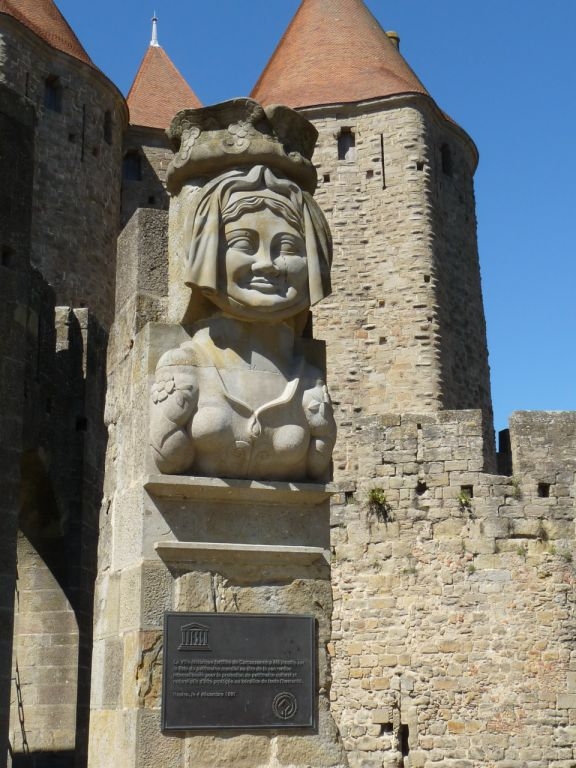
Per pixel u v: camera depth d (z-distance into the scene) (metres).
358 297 35.91
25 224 14.62
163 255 9.08
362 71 38.00
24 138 14.89
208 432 8.04
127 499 8.49
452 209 37.84
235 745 7.83
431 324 35.03
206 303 8.48
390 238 36.09
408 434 20.31
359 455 20.42
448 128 38.50
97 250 35.47
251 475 8.26
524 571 19.58
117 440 9.08
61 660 17.41
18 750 17.02
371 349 35.34
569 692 19.11
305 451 8.35
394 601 19.77
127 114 38.44
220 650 7.95
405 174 36.44
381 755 19.28
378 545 20.02
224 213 8.31
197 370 8.20
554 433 20.20
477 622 19.47
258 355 8.38
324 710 8.12
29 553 17.77
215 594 8.09
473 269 38.12
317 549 8.33
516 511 19.83
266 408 8.20
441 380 34.72
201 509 8.22
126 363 9.03
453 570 19.69
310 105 37.38
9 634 13.05
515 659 19.28
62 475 18.12
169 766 7.68
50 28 35.81
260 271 8.26
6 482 13.47
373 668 19.62
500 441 25.16
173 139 8.82
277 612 8.20
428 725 19.25
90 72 35.94
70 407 18.66
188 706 7.80
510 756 18.97
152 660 7.84
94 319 19.50
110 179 36.69
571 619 19.41
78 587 17.75
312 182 8.90
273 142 8.54
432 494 20.03
